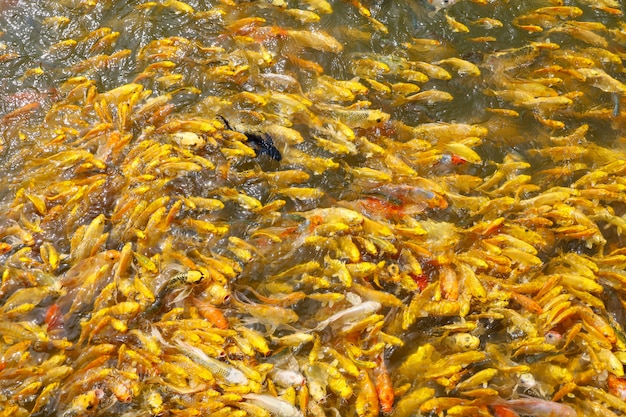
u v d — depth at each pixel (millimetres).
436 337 5336
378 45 7457
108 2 7281
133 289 5105
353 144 6301
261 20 7180
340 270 5414
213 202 5746
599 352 5223
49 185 5672
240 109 6492
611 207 6230
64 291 5129
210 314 5105
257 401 4688
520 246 5727
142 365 4785
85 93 6398
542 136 6824
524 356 5270
